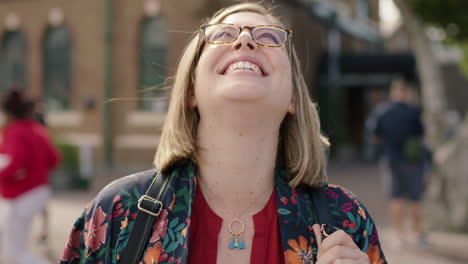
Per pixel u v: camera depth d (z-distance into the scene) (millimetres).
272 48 1154
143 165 12172
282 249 1145
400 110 4953
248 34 1145
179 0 11680
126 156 12344
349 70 16672
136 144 12266
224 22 1240
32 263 3279
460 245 4793
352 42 21828
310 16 16250
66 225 5625
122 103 12469
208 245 1131
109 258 1086
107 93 12562
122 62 12539
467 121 5664
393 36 27312
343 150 17000
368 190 8922
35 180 3326
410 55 16188
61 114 12977
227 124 1133
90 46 12750
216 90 1117
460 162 5445
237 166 1163
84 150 9320
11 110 3316
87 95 12750
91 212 1139
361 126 18688
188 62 1246
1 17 13719
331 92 16766
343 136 17156
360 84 17203
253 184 1183
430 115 6125
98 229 1103
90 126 12672
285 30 1191
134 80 12461
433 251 4543
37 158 3318
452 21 6293
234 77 1104
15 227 3271
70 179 8961
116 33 12570
